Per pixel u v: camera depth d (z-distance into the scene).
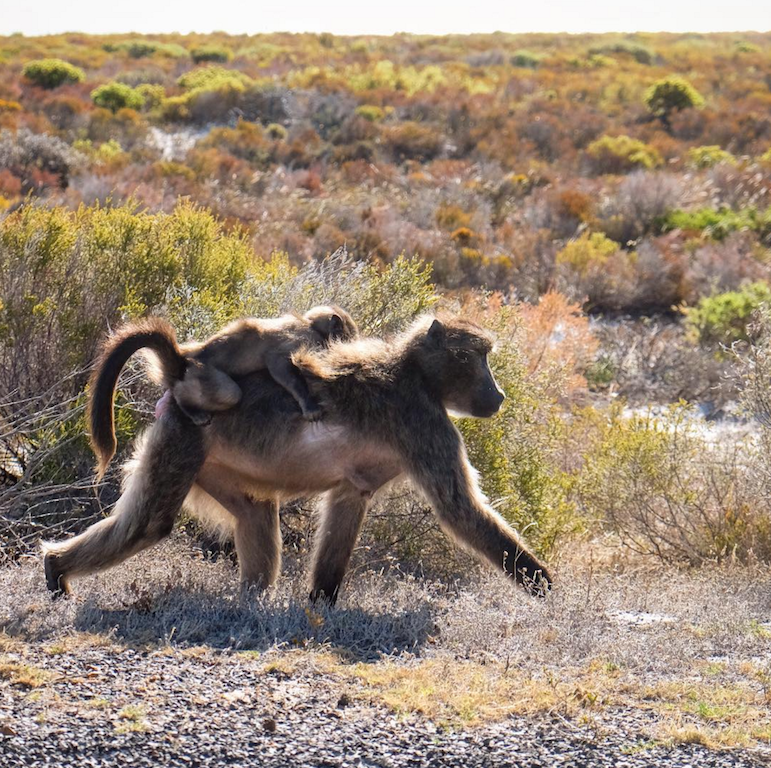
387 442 8.30
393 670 6.75
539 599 8.24
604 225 36.06
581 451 14.88
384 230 30.77
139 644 7.13
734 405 19.44
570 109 59.19
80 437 10.56
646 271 29.59
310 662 6.80
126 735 5.43
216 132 47.16
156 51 85.88
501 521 8.46
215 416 8.18
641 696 6.55
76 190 31.81
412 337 8.71
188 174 36.16
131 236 12.53
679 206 37.34
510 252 31.11
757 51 104.44
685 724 6.07
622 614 8.70
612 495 12.47
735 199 40.06
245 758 5.28
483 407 8.66
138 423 10.88
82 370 10.69
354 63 77.69
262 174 38.78
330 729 5.70
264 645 7.24
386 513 10.73
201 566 9.34
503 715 6.05
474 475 8.48
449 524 8.30
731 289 29.31
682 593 9.41
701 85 70.50
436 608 8.60
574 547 11.97
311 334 8.72
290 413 8.17
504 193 40.38
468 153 49.59
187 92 59.59
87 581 8.64
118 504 8.23
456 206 35.84
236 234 14.66
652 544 12.26
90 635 7.22
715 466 12.52
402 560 10.63
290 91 57.38
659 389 21.97
